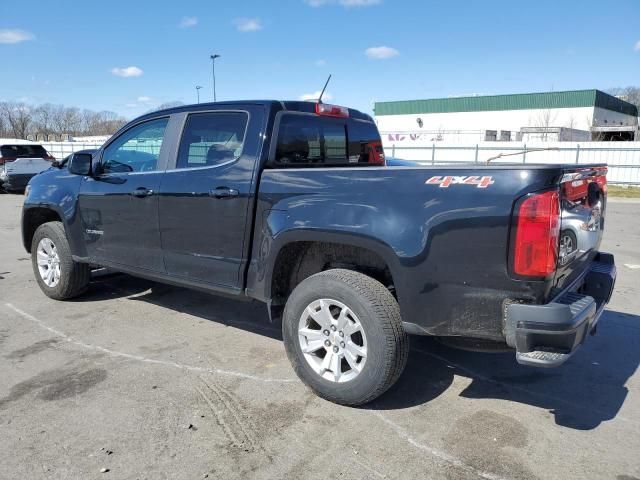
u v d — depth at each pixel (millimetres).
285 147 3973
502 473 2758
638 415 3359
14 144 17641
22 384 3699
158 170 4430
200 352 4297
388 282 3549
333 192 3359
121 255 4785
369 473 2750
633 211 15250
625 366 4098
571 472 2770
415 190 3061
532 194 2725
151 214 4422
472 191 2877
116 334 4672
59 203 5246
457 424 3230
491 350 3068
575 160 26250
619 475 2746
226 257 3965
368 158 5098
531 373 3965
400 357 3195
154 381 3764
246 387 3682
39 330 4758
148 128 4613
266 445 2988
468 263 2893
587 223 3406
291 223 3479
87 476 2707
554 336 2715
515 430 3168
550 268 2746
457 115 60062
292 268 3846
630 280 6746
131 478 2697
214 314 5242
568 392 3668
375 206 3172
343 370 3461
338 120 4645
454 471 2771
